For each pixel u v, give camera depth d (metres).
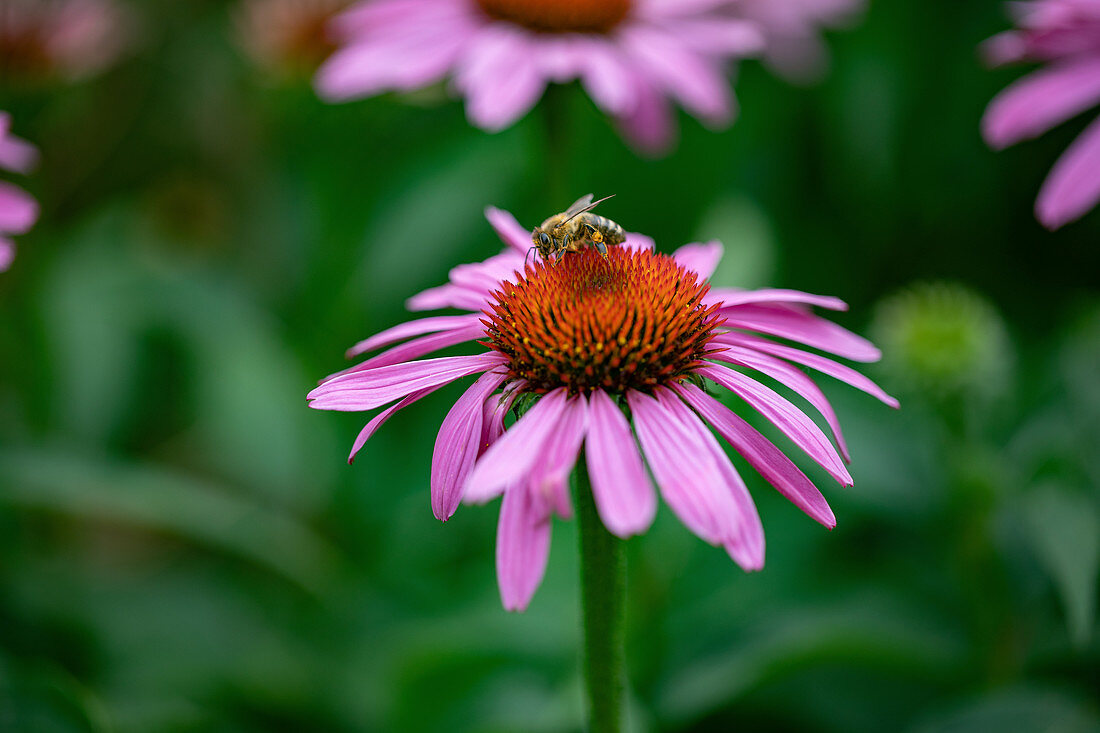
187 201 0.76
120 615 0.50
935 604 0.46
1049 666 0.45
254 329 0.59
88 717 0.41
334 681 0.48
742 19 0.59
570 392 0.36
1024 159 0.61
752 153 0.63
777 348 0.38
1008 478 0.45
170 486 0.50
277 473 0.55
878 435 0.48
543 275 0.37
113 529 0.67
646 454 0.35
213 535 0.49
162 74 0.81
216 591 0.52
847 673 0.47
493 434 0.36
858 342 0.38
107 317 0.60
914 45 0.61
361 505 0.54
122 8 0.73
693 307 0.37
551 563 0.48
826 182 0.64
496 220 0.40
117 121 0.77
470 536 0.51
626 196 0.57
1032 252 0.62
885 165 0.61
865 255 0.63
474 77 0.48
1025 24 0.47
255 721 0.47
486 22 0.50
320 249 0.56
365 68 0.49
